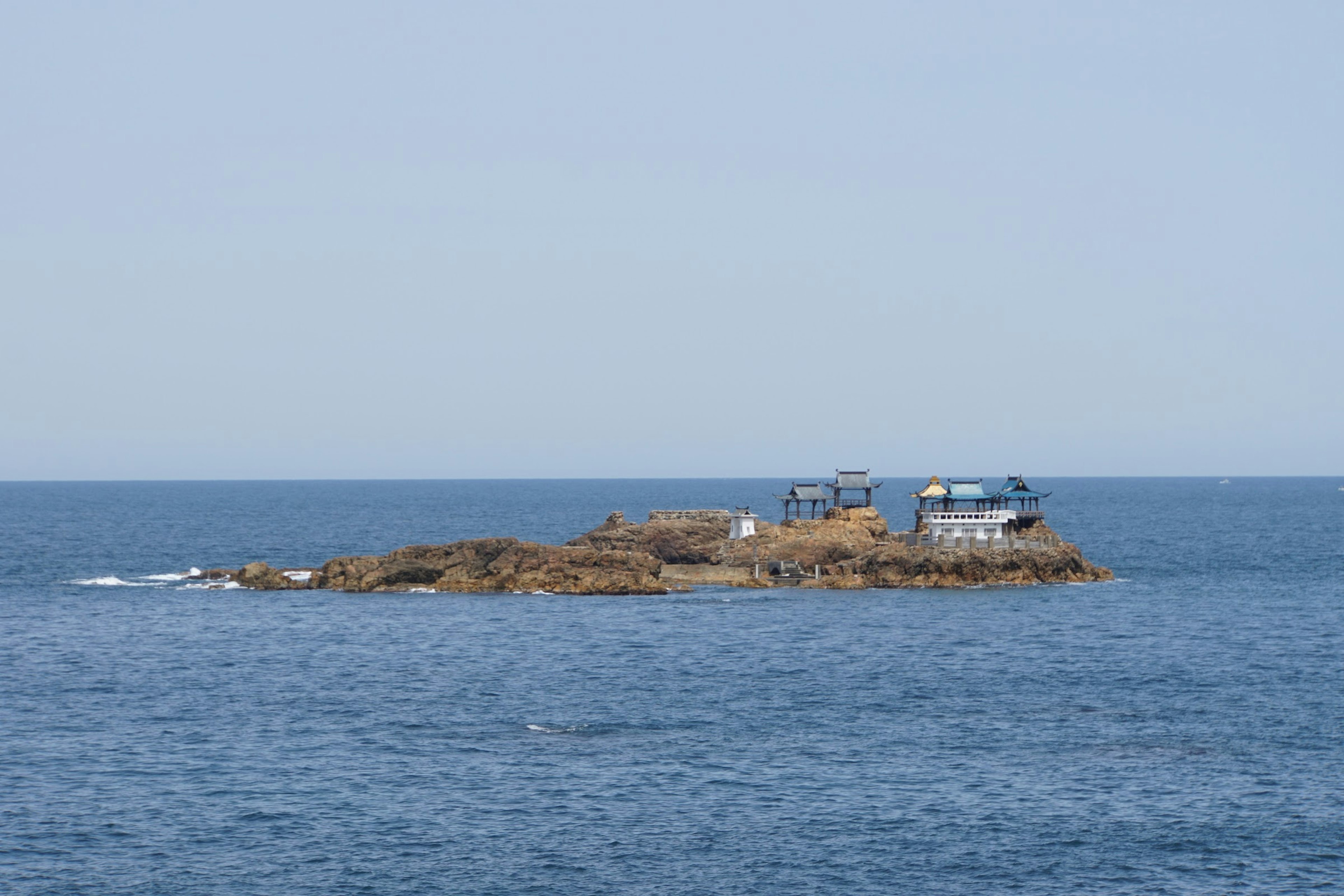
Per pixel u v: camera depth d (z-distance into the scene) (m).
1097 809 181.88
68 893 152.50
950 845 168.38
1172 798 186.12
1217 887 154.88
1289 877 157.50
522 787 192.00
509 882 156.50
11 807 181.38
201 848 166.75
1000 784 193.25
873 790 190.62
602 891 154.12
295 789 190.50
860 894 153.50
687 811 181.38
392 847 167.38
